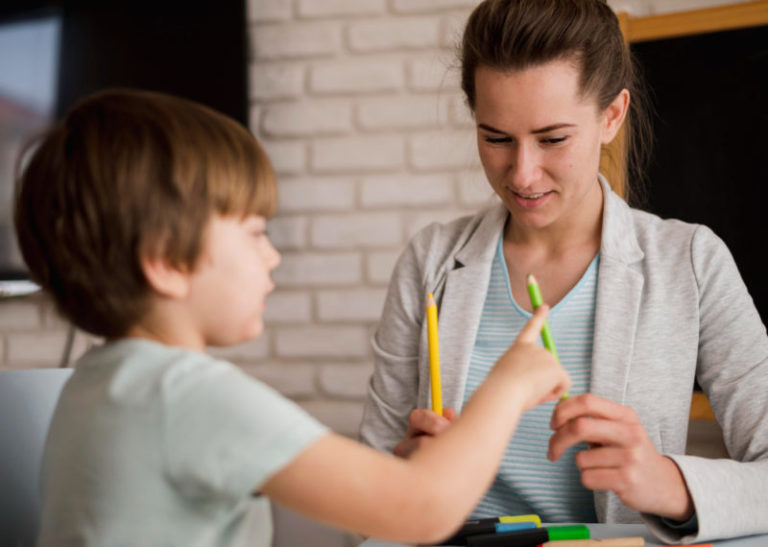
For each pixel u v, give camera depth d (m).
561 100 0.89
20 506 0.82
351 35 1.92
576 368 1.00
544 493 0.98
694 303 0.98
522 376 0.66
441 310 1.08
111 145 0.63
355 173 1.93
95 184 0.62
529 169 0.92
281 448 0.56
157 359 0.61
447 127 1.87
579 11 0.92
